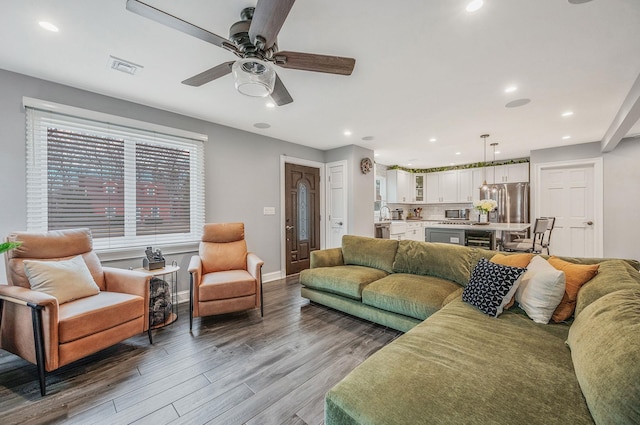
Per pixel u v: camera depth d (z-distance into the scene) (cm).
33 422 140
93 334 182
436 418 90
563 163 489
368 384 108
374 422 92
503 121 358
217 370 187
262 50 158
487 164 655
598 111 321
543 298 165
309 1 151
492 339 141
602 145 440
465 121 358
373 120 355
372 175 523
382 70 228
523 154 568
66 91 254
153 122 307
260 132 409
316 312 296
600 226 454
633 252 432
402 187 721
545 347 132
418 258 277
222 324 264
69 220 258
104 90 265
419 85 255
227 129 377
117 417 144
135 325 210
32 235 210
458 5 156
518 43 192
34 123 240
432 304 213
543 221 367
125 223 291
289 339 232
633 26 173
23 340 170
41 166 244
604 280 151
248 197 403
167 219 321
